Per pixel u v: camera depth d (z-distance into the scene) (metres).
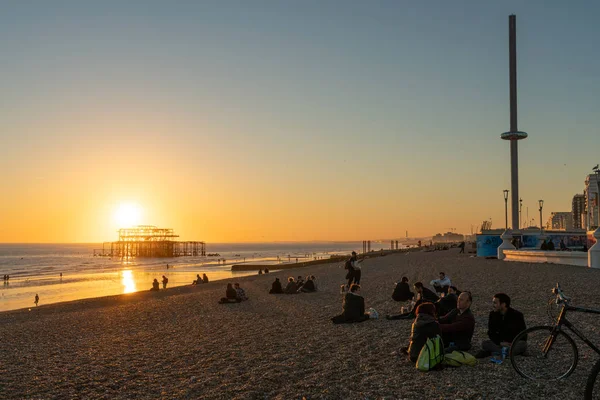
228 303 22.94
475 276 25.45
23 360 11.23
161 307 22.97
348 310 13.98
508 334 8.26
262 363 9.46
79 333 15.94
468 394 6.71
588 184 78.88
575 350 7.29
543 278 22.08
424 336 8.39
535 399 6.41
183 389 7.91
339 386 7.49
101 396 7.80
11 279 78.38
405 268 37.56
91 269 110.69
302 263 103.06
